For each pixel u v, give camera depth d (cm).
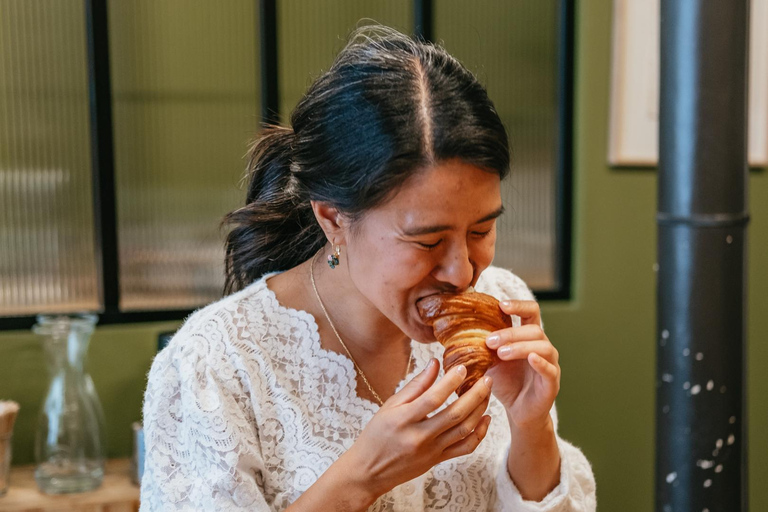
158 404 122
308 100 113
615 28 313
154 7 271
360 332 128
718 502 165
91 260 274
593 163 318
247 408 123
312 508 108
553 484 132
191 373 121
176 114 277
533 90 316
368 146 101
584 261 321
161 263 281
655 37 317
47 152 266
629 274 327
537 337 113
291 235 138
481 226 104
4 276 265
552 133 320
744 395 166
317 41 290
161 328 276
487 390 107
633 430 334
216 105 281
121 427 273
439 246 103
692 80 154
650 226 329
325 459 123
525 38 312
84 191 271
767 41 339
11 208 264
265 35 281
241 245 140
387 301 108
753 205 349
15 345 261
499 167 101
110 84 267
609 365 328
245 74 283
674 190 160
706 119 155
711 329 160
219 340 124
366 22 294
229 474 116
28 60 261
